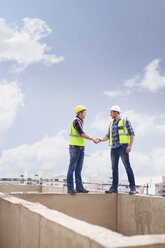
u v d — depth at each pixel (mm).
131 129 5688
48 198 5449
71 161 5793
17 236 3104
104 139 6180
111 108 6051
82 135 5766
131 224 5445
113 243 1620
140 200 5262
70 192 5641
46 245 2312
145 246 1634
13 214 3348
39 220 2525
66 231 2010
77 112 5980
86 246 1747
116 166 6043
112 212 5867
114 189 6008
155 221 4820
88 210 5699
